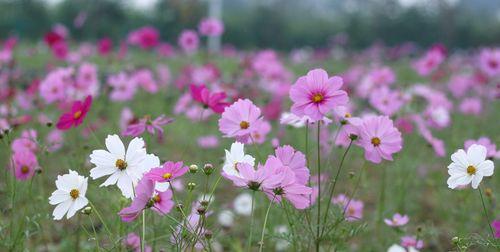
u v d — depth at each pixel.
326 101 1.53
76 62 3.83
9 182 1.79
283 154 1.49
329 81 1.53
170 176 1.40
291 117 1.64
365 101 3.60
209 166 1.45
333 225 1.60
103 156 1.43
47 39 3.54
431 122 2.54
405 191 2.33
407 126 2.28
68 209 1.42
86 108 1.67
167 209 1.49
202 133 2.94
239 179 1.42
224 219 2.05
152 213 1.65
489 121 3.57
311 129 2.30
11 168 1.76
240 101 1.56
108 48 4.21
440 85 4.88
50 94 2.43
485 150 1.47
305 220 1.66
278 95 3.31
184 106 2.89
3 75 3.46
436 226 2.21
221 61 6.61
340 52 8.64
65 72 2.47
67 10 11.52
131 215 1.41
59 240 1.94
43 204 1.80
